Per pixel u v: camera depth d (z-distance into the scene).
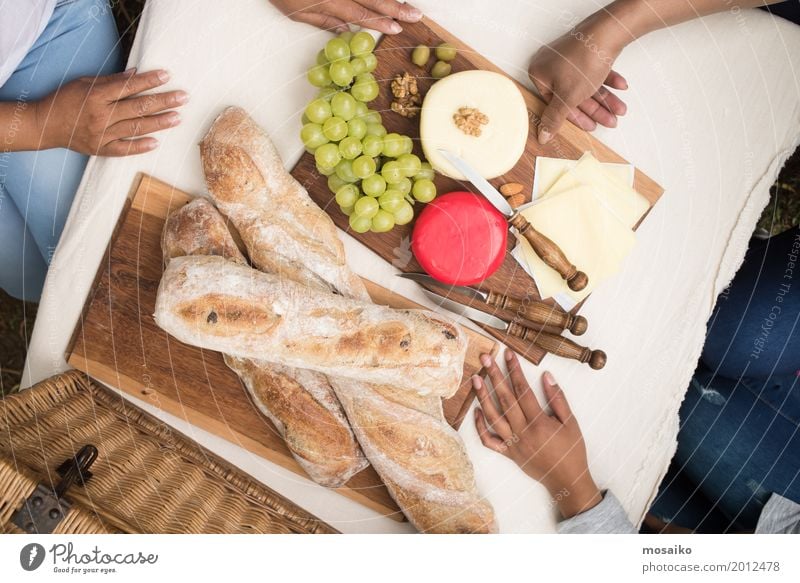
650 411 0.90
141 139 0.84
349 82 0.78
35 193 0.95
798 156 1.15
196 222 0.81
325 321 0.76
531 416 0.87
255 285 0.75
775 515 0.98
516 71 0.87
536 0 0.87
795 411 1.01
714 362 1.04
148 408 0.88
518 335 0.86
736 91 0.88
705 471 1.05
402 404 0.81
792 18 0.96
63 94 0.83
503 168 0.82
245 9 0.85
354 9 0.83
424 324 0.78
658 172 0.89
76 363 0.87
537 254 0.83
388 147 0.80
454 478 0.81
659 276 0.89
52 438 0.76
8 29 0.82
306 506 0.89
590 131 0.87
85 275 0.87
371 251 0.88
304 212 0.81
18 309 1.16
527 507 0.90
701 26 0.86
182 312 0.74
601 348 0.90
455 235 0.80
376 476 0.89
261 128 0.83
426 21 0.85
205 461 0.88
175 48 0.85
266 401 0.81
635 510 0.91
